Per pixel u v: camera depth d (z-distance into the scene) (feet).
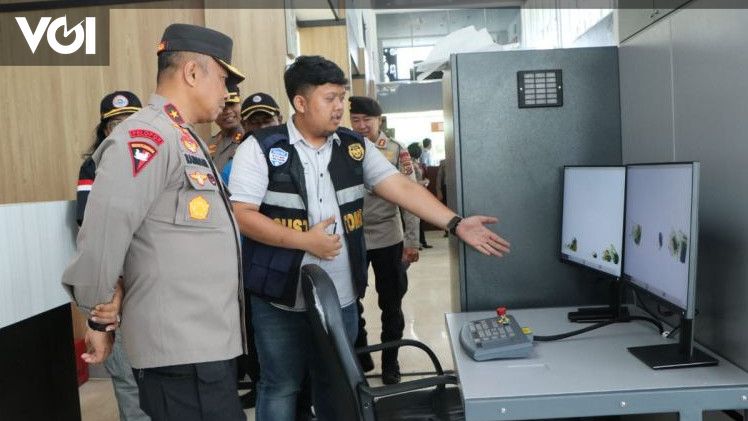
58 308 7.59
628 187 5.88
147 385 4.99
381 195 7.37
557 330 6.41
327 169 6.74
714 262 5.35
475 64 7.47
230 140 10.32
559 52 7.44
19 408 6.80
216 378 4.99
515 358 5.56
